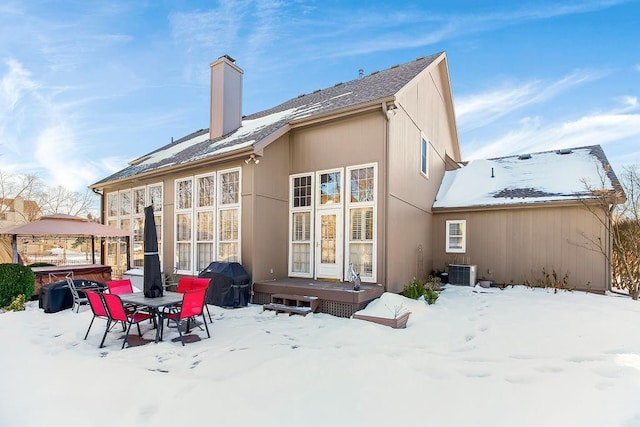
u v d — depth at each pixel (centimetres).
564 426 279
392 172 775
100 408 308
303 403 316
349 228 797
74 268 915
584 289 952
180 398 322
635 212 1037
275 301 721
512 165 1278
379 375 374
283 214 872
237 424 283
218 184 871
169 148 1527
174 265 974
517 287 1009
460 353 455
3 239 1317
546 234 1008
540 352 461
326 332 538
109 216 1249
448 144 1456
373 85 973
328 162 830
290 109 1130
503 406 311
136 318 517
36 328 579
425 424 285
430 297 767
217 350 460
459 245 1133
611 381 361
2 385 354
